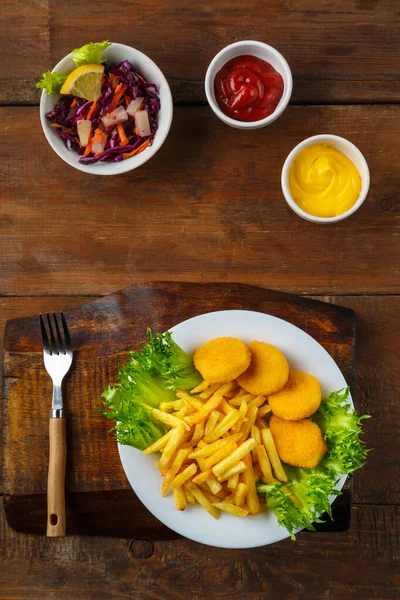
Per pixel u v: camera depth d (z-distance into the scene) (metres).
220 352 0.65
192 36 0.76
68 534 0.72
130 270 0.76
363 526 0.75
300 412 0.65
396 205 0.76
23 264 0.77
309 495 0.63
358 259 0.76
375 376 0.76
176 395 0.68
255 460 0.67
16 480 0.73
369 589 0.75
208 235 0.76
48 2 0.76
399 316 0.76
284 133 0.76
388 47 0.76
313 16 0.76
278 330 0.67
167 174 0.76
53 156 0.76
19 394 0.73
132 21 0.76
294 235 0.76
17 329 0.74
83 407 0.73
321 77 0.76
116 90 0.71
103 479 0.72
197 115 0.76
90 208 0.76
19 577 0.75
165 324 0.74
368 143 0.76
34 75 0.76
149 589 0.75
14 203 0.76
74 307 0.76
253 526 0.65
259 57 0.72
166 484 0.64
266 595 0.75
